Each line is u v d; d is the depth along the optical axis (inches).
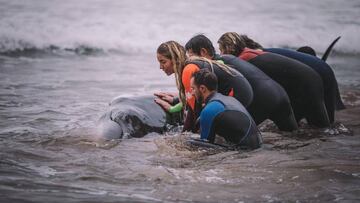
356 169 739.4
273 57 933.8
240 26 2306.8
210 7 2610.7
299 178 701.9
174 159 773.9
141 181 690.2
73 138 869.2
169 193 650.8
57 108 1107.3
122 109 911.0
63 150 812.6
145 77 1498.5
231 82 838.5
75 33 2101.4
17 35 2021.4
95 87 1344.7
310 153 809.5
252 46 987.3
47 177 697.6
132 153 803.4
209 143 800.9
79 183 679.1
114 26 2220.7
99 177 701.3
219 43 952.9
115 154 797.9
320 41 2174.0
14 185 663.8
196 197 639.1
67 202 613.9
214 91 808.3
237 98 838.5
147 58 1868.8
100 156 787.4
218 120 789.2
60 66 1672.0
